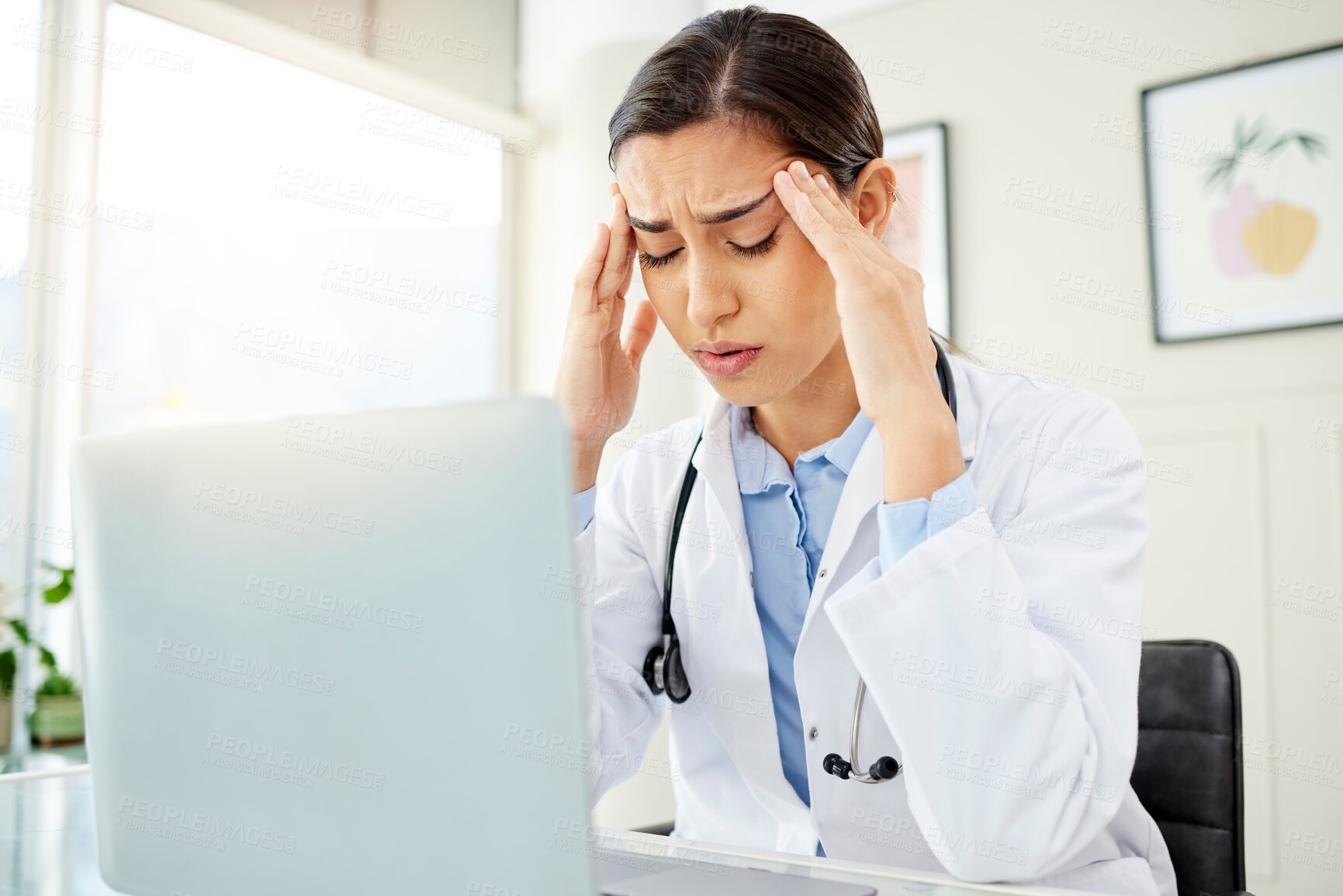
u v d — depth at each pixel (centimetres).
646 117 84
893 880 64
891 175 97
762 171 83
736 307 86
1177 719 110
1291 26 216
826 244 81
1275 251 214
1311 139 211
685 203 83
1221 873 104
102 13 233
